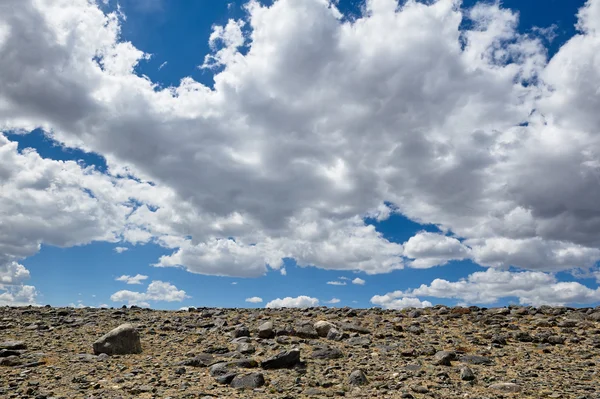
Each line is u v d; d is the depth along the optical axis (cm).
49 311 2080
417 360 1210
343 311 2059
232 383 994
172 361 1212
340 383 1009
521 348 1354
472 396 905
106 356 1252
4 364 1155
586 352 1296
